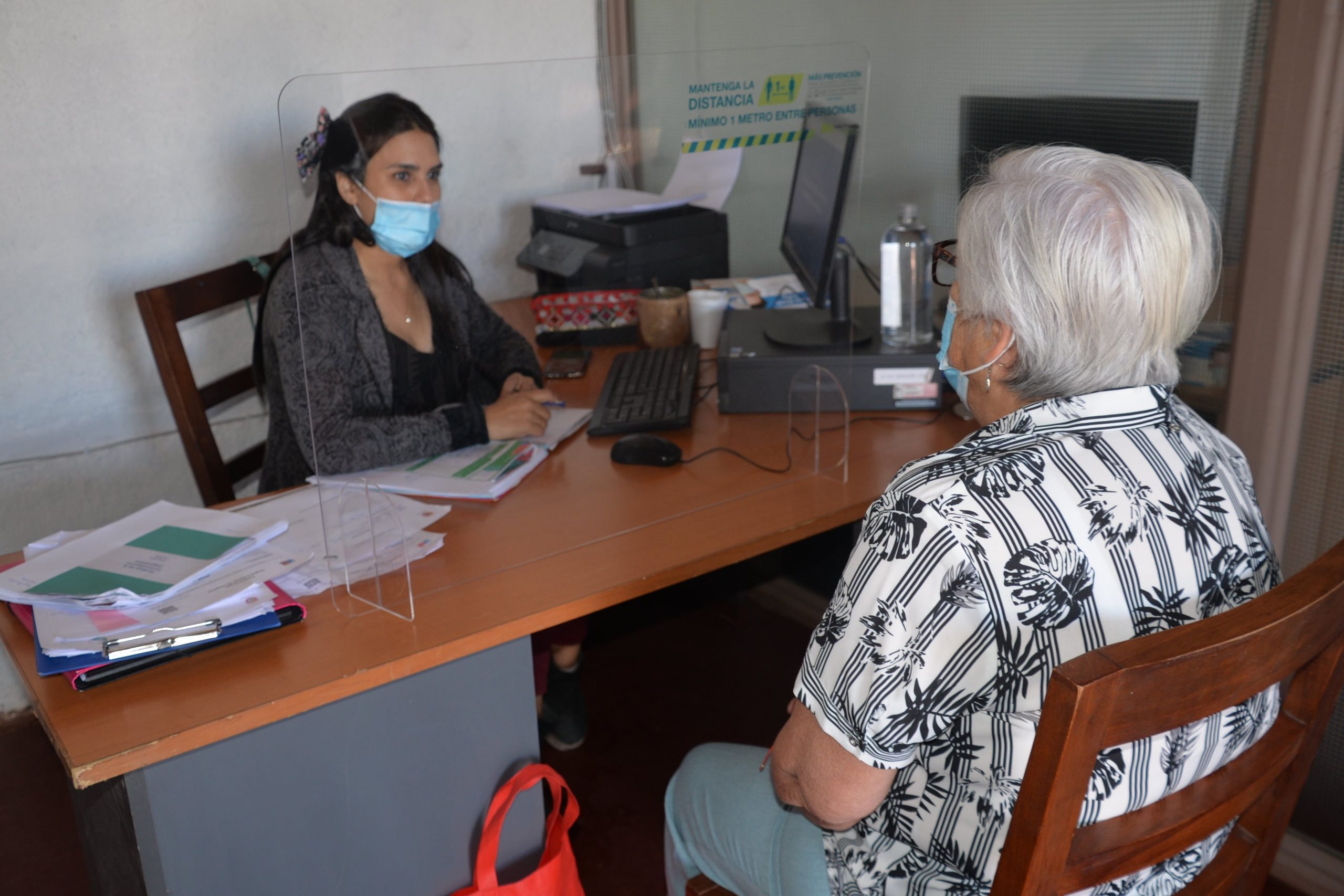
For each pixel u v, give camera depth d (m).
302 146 1.34
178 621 1.11
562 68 1.75
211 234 2.38
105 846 1.18
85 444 2.34
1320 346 1.55
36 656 1.10
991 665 0.81
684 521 1.38
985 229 0.89
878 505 0.89
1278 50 1.45
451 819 1.22
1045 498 0.82
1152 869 0.91
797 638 2.51
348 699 1.09
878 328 1.80
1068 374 0.88
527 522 1.40
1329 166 1.45
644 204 1.95
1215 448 0.93
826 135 1.72
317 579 1.24
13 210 2.14
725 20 2.45
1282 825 0.97
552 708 2.10
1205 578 0.86
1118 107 1.71
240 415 2.50
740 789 1.17
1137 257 0.83
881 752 0.85
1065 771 0.69
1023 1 1.83
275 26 2.33
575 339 2.06
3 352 2.21
